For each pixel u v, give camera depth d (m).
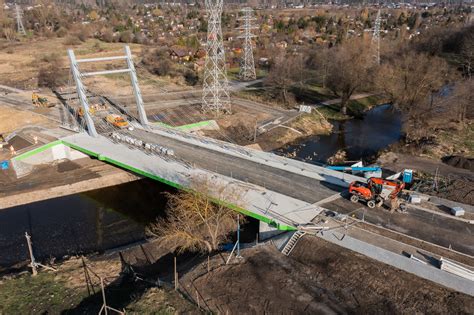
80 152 78.00
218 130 91.81
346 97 105.44
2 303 41.31
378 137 93.38
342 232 46.09
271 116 101.62
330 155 83.25
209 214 51.81
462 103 90.50
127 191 68.38
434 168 67.44
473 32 144.62
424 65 96.38
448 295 37.34
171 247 50.91
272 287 40.19
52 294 42.84
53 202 64.69
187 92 121.31
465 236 45.19
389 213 50.06
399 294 38.19
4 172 71.94
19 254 52.50
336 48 131.25
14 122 93.25
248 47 141.50
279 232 49.84
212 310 37.91
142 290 42.62
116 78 136.50
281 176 60.56
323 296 38.75
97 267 47.91
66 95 115.75
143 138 78.00
